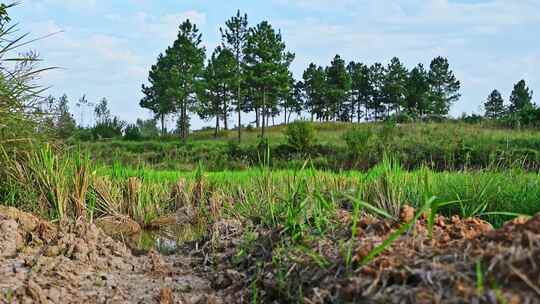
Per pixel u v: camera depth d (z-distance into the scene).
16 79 6.74
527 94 67.94
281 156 25.78
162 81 47.47
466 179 7.50
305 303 3.19
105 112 50.31
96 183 8.49
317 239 4.13
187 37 44.53
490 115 36.81
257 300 3.77
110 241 5.54
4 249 4.76
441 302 2.47
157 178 11.52
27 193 6.72
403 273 2.86
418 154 20.47
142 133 51.69
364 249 3.33
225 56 44.72
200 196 9.95
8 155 6.77
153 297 4.18
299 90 69.81
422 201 6.55
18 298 3.75
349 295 2.96
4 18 6.54
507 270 2.51
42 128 7.29
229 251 5.32
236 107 53.78
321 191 6.20
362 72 69.25
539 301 2.26
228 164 25.11
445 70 64.75
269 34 42.75
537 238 2.70
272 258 4.24
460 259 2.88
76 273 4.52
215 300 3.92
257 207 6.34
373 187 6.73
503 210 6.89
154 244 6.61
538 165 15.27
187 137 49.31
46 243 5.09
